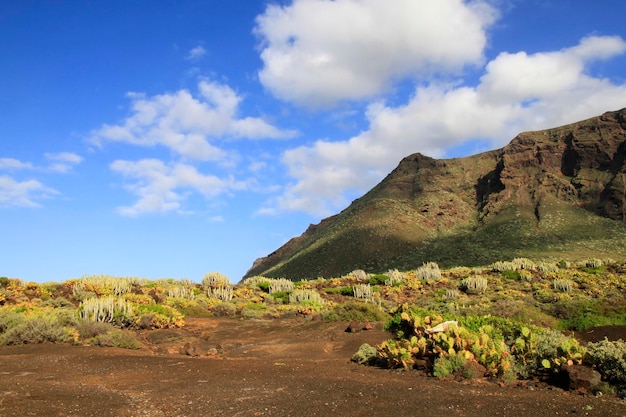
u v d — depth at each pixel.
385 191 134.00
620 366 8.22
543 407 6.79
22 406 6.79
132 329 17.98
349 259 92.69
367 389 8.20
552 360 9.05
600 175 105.75
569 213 94.94
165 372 10.39
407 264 83.56
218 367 11.05
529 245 79.75
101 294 23.91
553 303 26.52
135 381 9.38
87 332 15.38
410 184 134.88
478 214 111.44
